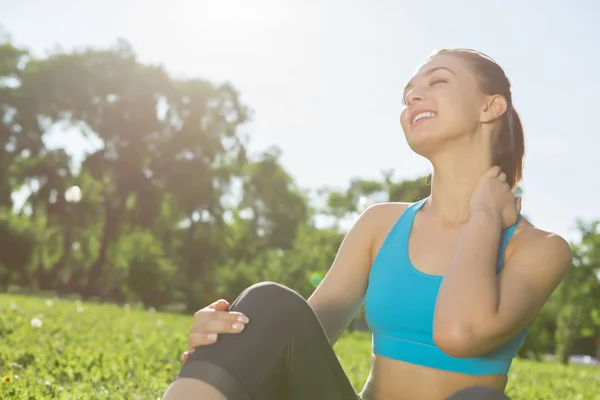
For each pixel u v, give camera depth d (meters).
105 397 3.89
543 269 2.07
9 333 7.00
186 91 47.78
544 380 8.26
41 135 45.97
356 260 2.43
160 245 45.19
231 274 36.31
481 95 2.24
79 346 6.38
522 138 2.41
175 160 47.34
